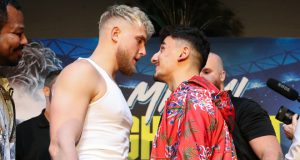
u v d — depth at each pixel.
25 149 2.81
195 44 2.29
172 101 2.08
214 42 4.02
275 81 2.89
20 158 2.82
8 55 1.99
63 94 1.89
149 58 3.97
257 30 4.83
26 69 3.98
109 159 1.93
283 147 3.82
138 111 3.93
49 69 4.00
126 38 2.08
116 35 2.08
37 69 3.99
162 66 2.30
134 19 2.09
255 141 2.50
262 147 2.48
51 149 1.84
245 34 4.82
